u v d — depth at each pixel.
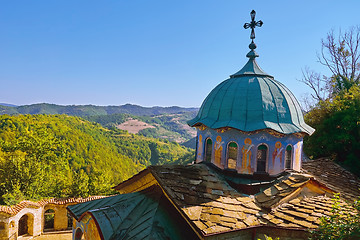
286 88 15.15
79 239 13.37
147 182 13.36
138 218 10.80
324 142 22.70
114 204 12.02
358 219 8.94
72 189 35.53
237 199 11.52
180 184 11.33
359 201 9.34
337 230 8.77
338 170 19.27
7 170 36.06
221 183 12.38
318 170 18.30
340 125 21.83
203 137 14.49
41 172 37.88
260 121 12.95
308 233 9.96
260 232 10.43
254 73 15.01
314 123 24.95
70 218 32.88
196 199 10.75
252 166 12.88
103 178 41.06
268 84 14.29
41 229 29.16
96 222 10.45
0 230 25.25
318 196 12.95
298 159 14.12
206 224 9.53
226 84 14.94
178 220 10.62
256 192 12.45
